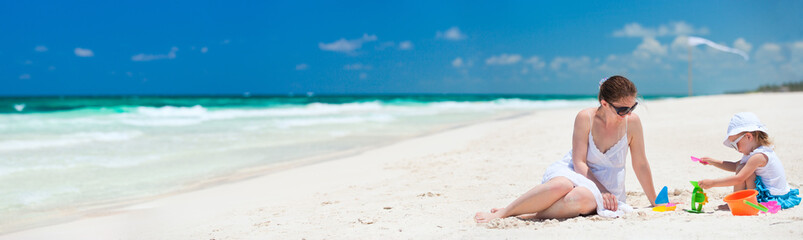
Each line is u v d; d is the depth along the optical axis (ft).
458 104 132.36
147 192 20.42
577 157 12.66
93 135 40.29
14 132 42.04
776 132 25.55
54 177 23.53
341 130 46.68
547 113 70.54
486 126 47.21
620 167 12.56
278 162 27.76
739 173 11.79
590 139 12.48
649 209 12.35
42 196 19.71
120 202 18.62
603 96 12.05
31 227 15.24
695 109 50.57
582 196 11.40
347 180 20.62
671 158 21.27
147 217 15.75
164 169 25.72
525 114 71.51
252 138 39.50
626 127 12.35
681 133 29.32
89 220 15.79
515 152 26.07
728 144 12.46
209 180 22.85
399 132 44.91
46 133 41.52
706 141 25.57
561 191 11.46
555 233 9.86
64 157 29.17
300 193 18.22
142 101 143.33
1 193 20.18
